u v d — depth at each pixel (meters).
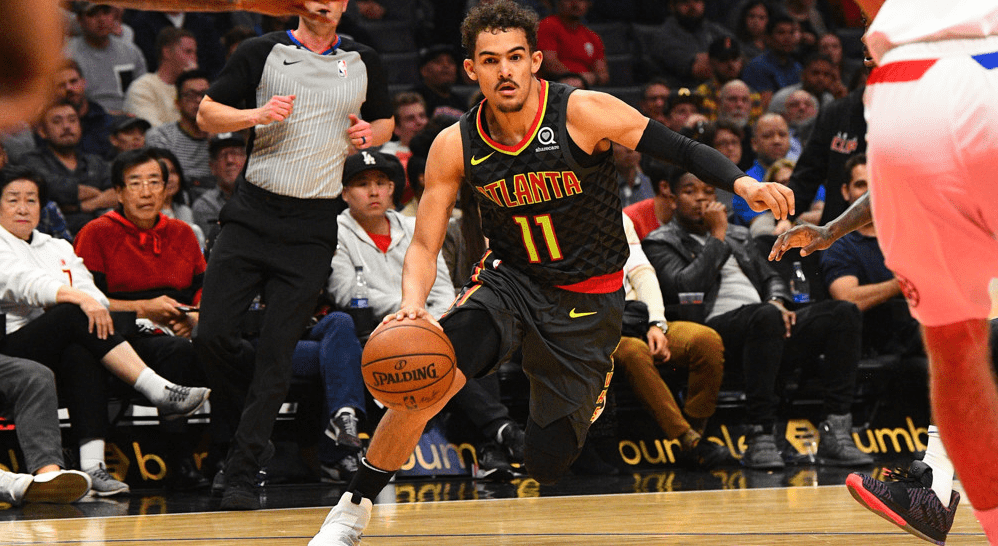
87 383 16.31
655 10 39.09
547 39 34.12
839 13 40.09
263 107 14.41
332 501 15.20
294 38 15.45
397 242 18.84
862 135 22.11
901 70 6.31
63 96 22.06
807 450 20.05
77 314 16.25
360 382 17.12
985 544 10.19
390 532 11.46
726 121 25.11
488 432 17.47
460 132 10.13
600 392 10.79
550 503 14.36
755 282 20.56
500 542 10.59
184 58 27.38
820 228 8.88
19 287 16.47
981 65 6.11
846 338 19.14
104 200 22.00
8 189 16.86
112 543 10.85
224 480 15.02
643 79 36.66
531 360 10.55
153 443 17.47
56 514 13.96
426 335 9.24
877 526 11.22
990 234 6.32
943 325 6.72
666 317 19.38
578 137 9.91
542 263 10.33
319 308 18.41
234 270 15.26
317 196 15.35
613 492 15.77
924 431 20.30
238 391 15.93
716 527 11.35
